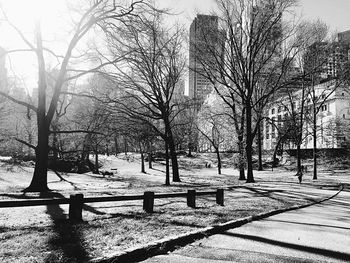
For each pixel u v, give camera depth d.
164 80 31.44
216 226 7.72
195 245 6.27
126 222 7.88
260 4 28.03
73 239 5.91
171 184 27.31
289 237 7.29
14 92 29.38
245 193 18.25
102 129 27.56
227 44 29.72
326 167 53.56
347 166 52.50
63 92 19.12
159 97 30.11
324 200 16.81
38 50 18.64
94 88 27.91
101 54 22.00
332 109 63.56
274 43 29.09
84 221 7.77
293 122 38.78
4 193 15.02
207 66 30.28
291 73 33.81
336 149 59.56
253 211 11.05
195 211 10.34
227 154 71.06
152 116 30.84
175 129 40.66
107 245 5.63
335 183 29.69
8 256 4.78
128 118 26.23
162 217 8.88
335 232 8.13
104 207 10.49
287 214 11.35
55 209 9.94
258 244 6.48
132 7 18.78
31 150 55.00
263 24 27.80
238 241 6.69
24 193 15.08
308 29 29.09
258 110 31.94
